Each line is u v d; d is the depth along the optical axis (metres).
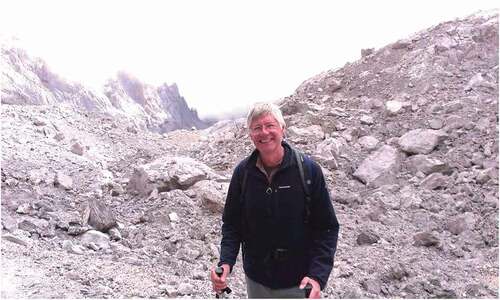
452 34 9.23
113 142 9.54
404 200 5.18
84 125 9.95
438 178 5.43
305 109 8.04
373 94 8.32
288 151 1.97
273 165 1.96
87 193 5.75
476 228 4.55
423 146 6.14
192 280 3.55
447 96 7.44
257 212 1.97
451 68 8.26
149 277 3.46
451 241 4.42
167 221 4.76
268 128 1.91
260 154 1.99
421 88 7.86
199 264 3.98
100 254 3.95
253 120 1.93
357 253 4.11
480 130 6.29
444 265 3.97
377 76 8.77
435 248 4.29
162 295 3.14
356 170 6.01
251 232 2.03
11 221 4.31
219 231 4.65
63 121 9.53
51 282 2.97
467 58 8.54
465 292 3.50
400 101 7.67
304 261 2.03
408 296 3.47
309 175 1.95
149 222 4.86
